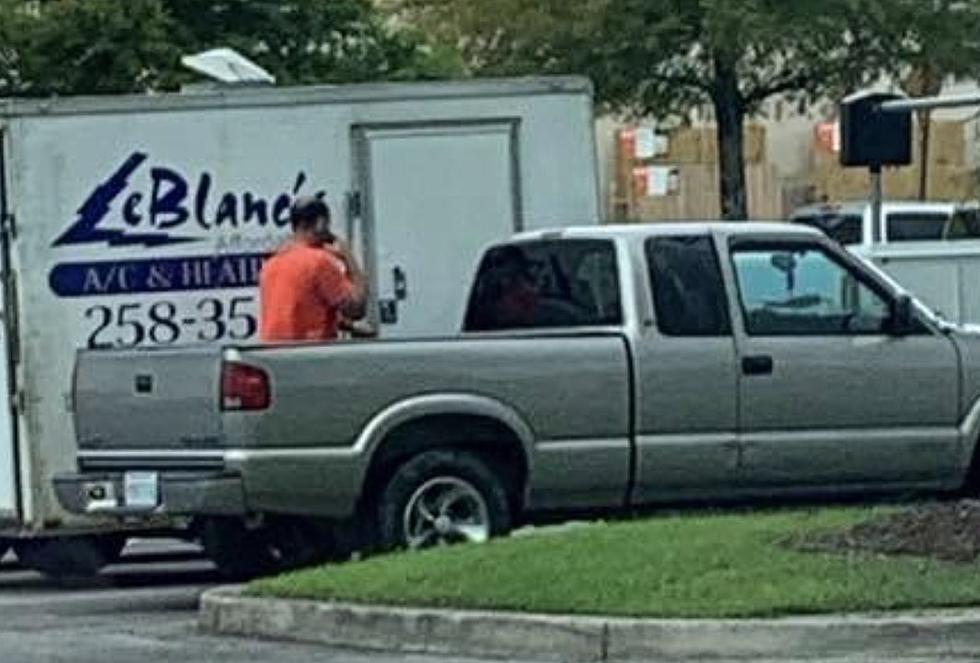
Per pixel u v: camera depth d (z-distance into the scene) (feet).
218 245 53.72
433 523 47.62
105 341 52.80
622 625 38.09
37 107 52.34
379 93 55.01
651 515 49.44
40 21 96.94
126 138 53.06
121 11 96.89
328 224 51.75
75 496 48.32
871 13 117.60
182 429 47.19
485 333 48.98
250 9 100.27
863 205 114.21
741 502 49.60
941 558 41.55
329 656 40.27
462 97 55.67
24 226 52.24
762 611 38.14
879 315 50.06
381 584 41.78
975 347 50.52
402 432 47.26
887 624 37.40
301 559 51.55
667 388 48.34
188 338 53.47
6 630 45.21
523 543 44.11
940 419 50.21
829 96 121.90
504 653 39.24
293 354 46.19
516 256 51.31
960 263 73.31
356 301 50.24
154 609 48.60
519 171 56.13
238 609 43.50
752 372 48.85
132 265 53.11
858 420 49.65
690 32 119.44
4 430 52.70
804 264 49.78
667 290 48.75
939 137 140.05
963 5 120.26
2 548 55.57
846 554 41.98
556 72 120.78
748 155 141.18
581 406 47.88
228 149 53.78
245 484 45.96
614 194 131.34
